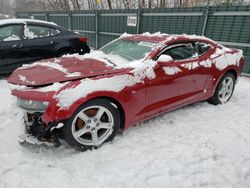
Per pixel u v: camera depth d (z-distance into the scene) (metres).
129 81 2.99
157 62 3.28
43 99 2.53
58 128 2.70
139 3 15.80
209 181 2.40
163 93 3.41
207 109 4.21
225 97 4.57
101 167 2.58
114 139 3.11
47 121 2.53
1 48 5.41
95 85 2.73
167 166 2.61
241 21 6.49
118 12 9.72
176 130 3.41
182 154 2.83
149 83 3.18
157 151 2.88
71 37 6.55
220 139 3.19
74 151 2.85
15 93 2.73
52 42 6.16
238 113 4.09
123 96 2.92
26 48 5.77
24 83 2.78
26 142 2.87
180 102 3.74
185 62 3.66
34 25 5.96
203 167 2.61
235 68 4.45
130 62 3.35
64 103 2.53
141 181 2.37
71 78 2.78
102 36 10.91
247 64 6.67
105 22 10.52
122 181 2.37
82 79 2.79
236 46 6.76
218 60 4.15
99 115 2.83
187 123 3.64
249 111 4.20
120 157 2.75
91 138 2.89
